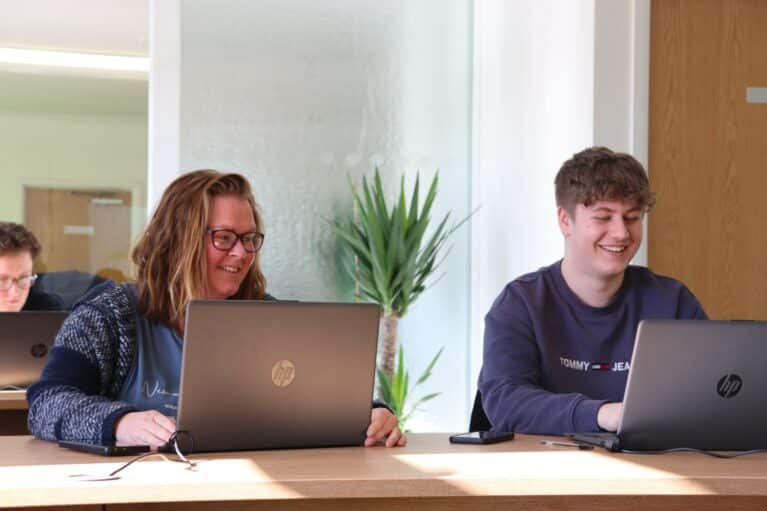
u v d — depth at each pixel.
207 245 2.42
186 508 1.73
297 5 5.59
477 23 5.78
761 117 4.77
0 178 5.22
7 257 4.29
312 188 5.59
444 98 5.78
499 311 2.84
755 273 4.76
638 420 2.16
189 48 5.42
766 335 2.18
